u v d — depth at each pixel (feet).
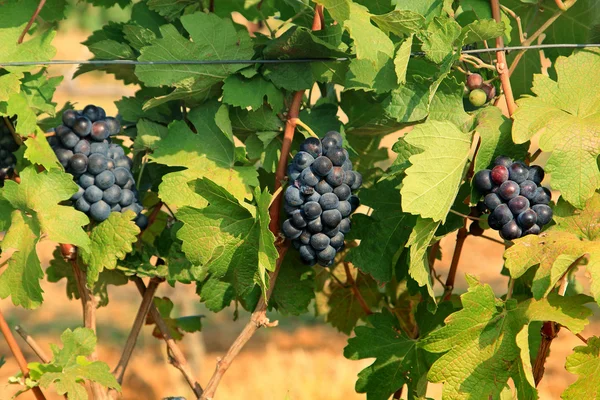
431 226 5.60
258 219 5.69
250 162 6.13
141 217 5.95
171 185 5.86
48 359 6.04
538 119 5.60
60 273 6.56
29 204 5.75
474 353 5.59
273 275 5.90
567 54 6.14
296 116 5.88
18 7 5.90
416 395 6.02
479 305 5.57
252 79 5.88
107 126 5.84
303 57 5.85
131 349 6.17
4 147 6.05
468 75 5.84
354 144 6.43
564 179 5.54
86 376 5.83
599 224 5.58
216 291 6.09
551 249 5.49
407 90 5.79
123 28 5.98
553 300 5.56
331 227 5.69
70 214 5.74
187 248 5.75
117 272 6.20
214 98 6.00
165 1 6.14
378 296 6.69
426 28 5.79
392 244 5.94
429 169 5.57
